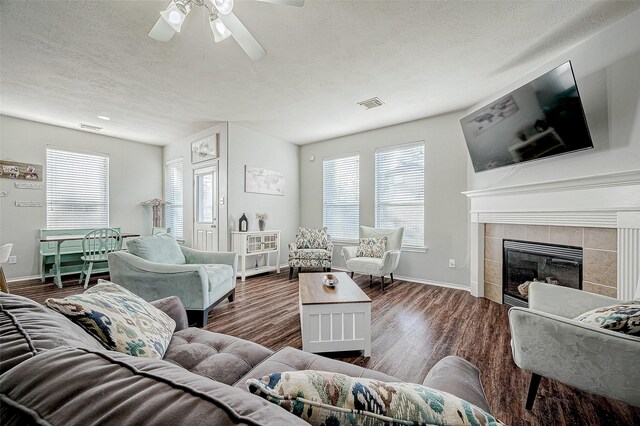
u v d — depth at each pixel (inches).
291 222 212.5
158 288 93.8
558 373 48.2
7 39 85.7
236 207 171.6
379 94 127.1
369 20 78.9
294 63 100.7
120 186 201.3
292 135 194.2
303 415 18.3
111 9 73.5
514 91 101.7
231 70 105.3
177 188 213.0
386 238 162.6
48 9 73.1
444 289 146.1
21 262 159.8
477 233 132.6
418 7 74.1
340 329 77.9
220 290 109.0
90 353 19.2
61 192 174.4
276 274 183.2
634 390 41.5
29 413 14.5
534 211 104.5
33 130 163.3
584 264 89.4
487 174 131.2
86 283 147.8
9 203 156.0
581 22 81.0
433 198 156.3
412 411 18.2
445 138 152.4
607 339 43.0
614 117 82.8
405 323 99.8
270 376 21.0
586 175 86.4
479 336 88.7
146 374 17.2
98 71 105.5
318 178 209.6
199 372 40.7
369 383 20.4
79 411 14.2
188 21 78.0
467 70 106.5
